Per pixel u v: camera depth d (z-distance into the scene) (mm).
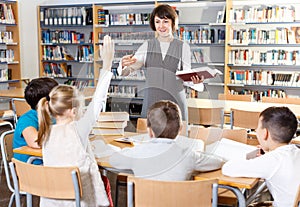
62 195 2049
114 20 7094
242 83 6316
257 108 4020
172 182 1744
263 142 2061
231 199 2277
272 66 6348
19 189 2246
